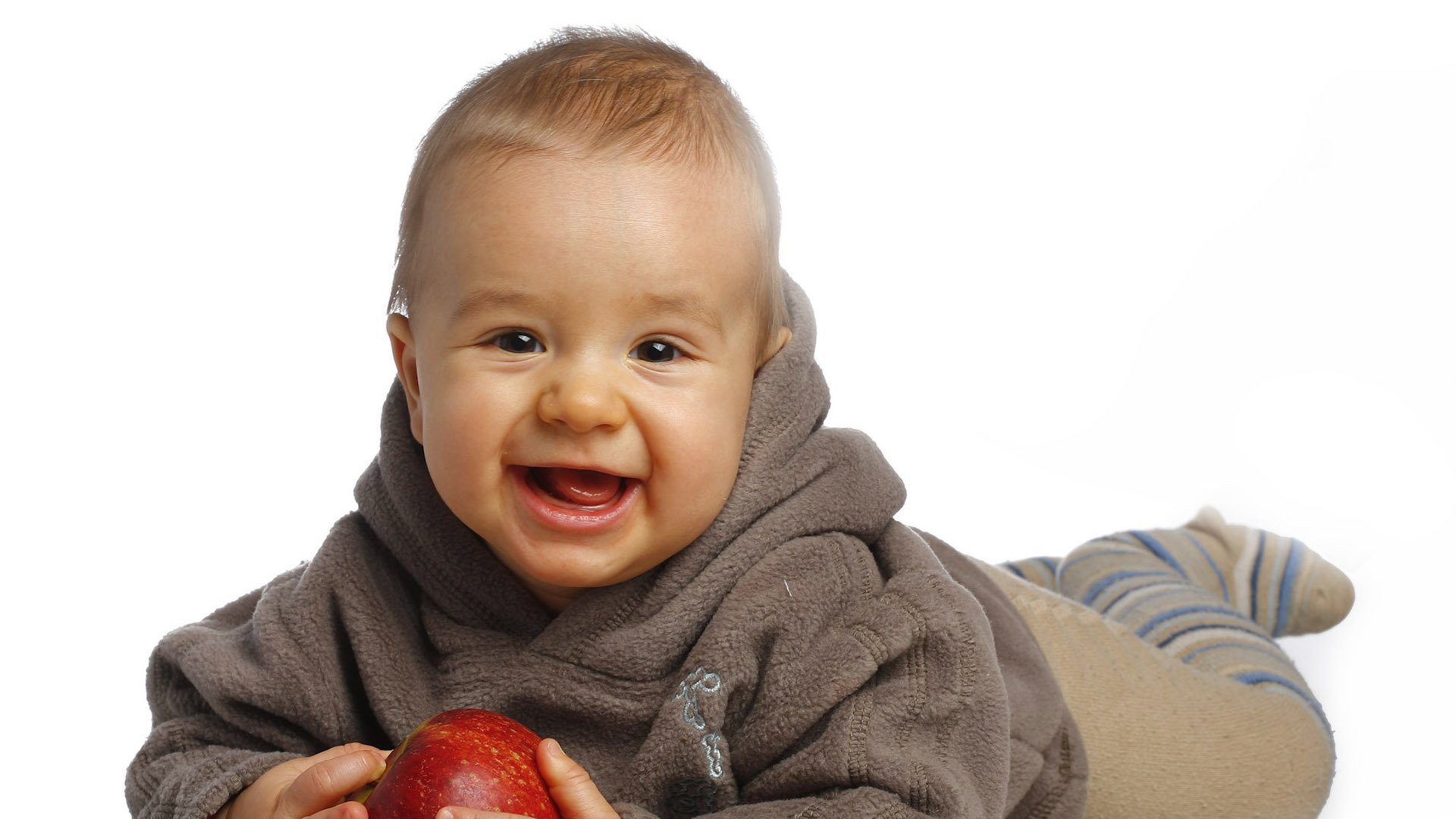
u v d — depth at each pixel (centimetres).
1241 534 312
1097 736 240
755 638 184
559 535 178
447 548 196
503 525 180
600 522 178
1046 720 215
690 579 188
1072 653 250
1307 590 302
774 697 182
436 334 179
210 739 198
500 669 192
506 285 173
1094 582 296
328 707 196
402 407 202
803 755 178
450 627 197
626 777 185
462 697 193
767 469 192
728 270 179
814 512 193
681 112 181
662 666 187
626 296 172
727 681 183
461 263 176
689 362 178
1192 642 273
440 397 179
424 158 186
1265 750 247
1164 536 310
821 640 184
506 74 185
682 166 177
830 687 179
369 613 198
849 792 174
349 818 154
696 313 176
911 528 208
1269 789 245
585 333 173
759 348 192
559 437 174
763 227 186
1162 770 241
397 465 199
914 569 192
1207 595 289
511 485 179
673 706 184
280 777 174
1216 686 254
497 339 176
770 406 193
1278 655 273
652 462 176
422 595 202
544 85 180
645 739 188
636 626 188
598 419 171
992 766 182
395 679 195
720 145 182
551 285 172
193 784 184
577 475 180
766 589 187
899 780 173
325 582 199
